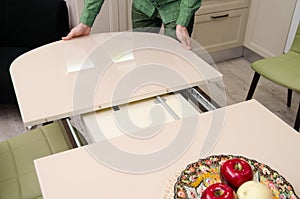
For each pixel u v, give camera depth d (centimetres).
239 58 328
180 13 169
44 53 160
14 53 240
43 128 154
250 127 118
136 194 93
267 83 291
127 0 257
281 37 284
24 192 126
